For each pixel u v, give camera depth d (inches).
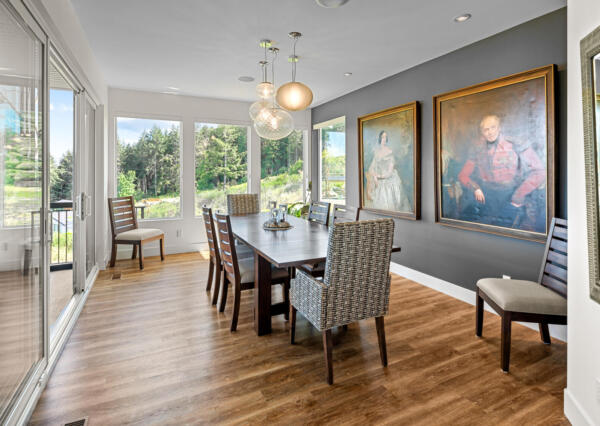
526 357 90.8
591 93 57.3
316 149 244.4
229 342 99.1
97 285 149.4
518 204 110.8
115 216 177.3
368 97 184.1
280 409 70.4
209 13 105.8
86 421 66.2
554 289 89.1
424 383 79.5
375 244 80.8
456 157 132.6
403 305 128.7
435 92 142.9
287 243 103.7
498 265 119.5
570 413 66.4
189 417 67.8
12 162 62.4
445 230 140.5
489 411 69.9
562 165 99.6
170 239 212.5
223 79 174.2
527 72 105.8
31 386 70.1
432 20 109.0
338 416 68.5
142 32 119.4
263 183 237.1
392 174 166.4
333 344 98.5
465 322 113.3
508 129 112.9
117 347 95.3
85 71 122.0
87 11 104.4
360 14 105.1
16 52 63.8
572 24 65.2
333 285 77.7
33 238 72.2
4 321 60.4
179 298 134.1
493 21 108.7
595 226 57.5
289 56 141.7
